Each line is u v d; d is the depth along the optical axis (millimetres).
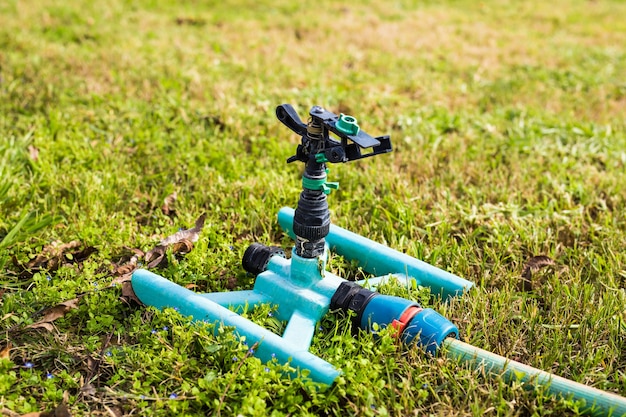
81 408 743
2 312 844
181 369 762
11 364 753
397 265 927
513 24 2580
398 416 730
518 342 840
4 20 2031
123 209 1076
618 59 2086
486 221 1081
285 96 1563
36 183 1110
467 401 753
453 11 2758
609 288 920
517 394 750
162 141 1273
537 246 1016
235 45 2010
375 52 2043
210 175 1165
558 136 1401
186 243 967
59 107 1405
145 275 867
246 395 732
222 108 1432
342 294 828
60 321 837
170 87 1568
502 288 928
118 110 1414
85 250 963
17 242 960
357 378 743
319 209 809
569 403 733
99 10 2264
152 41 1981
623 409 717
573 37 2400
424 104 1595
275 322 833
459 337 842
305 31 2260
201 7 2500
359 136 758
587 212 1109
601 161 1321
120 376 774
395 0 2881
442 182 1200
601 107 1629
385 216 1095
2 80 1508
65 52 1776
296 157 807
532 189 1182
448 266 981
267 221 1063
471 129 1414
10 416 715
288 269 865
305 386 734
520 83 1780
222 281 924
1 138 1241
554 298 904
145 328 820
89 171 1158
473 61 2012
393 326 790
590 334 846
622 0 3127
